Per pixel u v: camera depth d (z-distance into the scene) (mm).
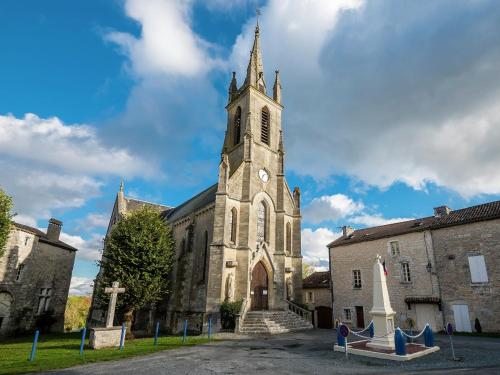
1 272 28750
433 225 26969
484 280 23547
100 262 26312
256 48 39000
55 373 10398
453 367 11305
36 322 32750
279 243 30641
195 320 26328
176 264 32969
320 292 37750
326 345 16906
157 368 11156
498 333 22078
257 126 34281
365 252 32031
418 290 27062
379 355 13422
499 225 23578
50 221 37469
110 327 16781
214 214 28406
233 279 26641
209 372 10555
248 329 22406
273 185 32906
